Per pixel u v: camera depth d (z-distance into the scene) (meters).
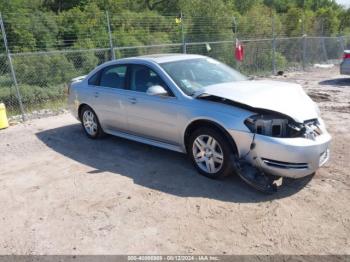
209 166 4.73
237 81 5.48
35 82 14.35
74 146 6.63
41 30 17.84
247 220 3.77
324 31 29.44
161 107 5.16
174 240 3.50
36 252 3.45
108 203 4.30
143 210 4.08
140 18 20.62
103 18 18.91
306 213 3.85
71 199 4.47
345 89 11.73
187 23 19.84
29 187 4.92
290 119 4.20
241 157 4.41
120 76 6.04
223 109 4.48
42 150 6.55
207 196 4.31
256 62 18.44
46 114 9.99
